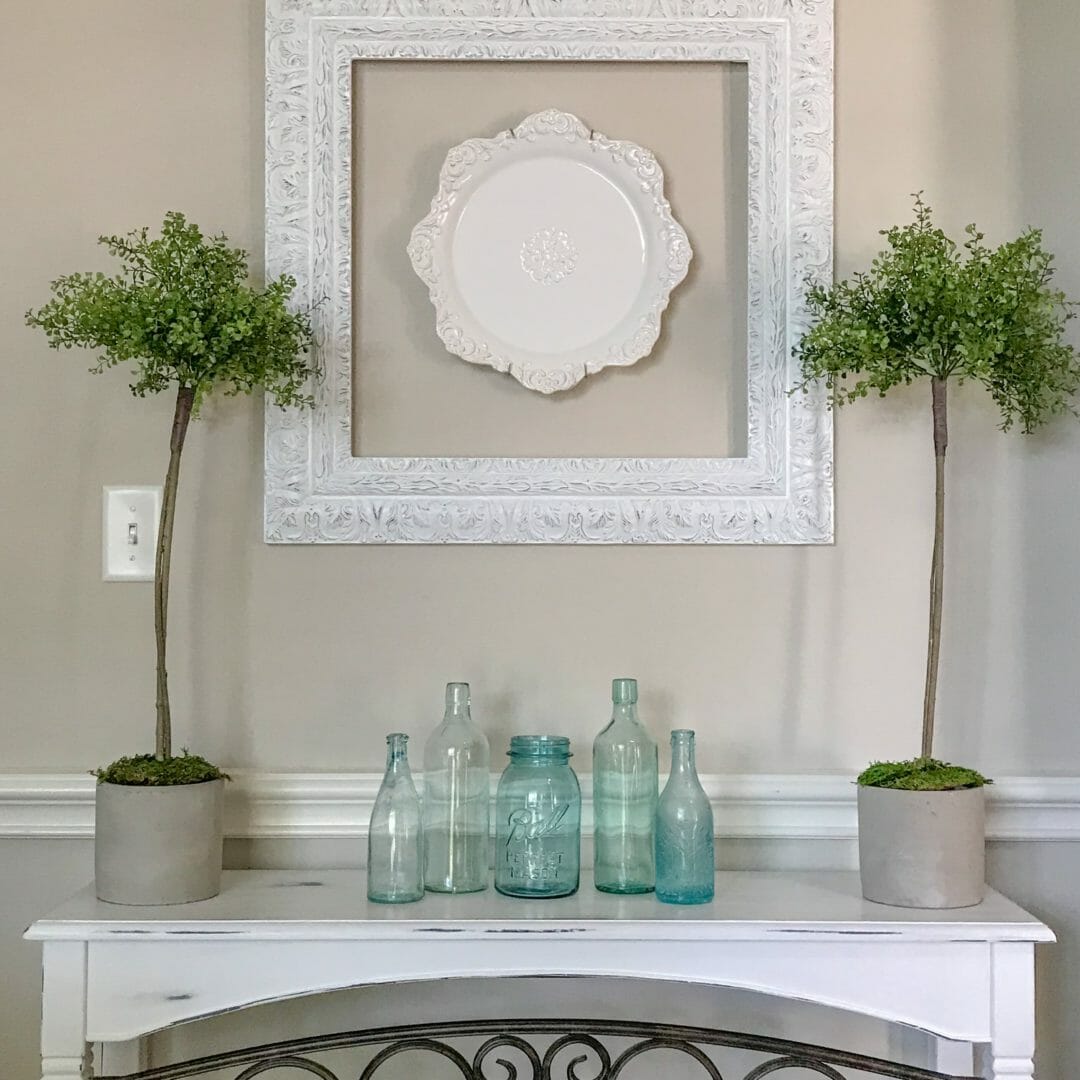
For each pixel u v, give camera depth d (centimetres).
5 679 150
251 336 133
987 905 132
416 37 151
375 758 150
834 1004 126
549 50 152
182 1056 146
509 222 152
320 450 150
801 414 151
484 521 150
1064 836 150
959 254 140
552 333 152
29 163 151
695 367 154
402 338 153
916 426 152
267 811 148
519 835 136
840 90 154
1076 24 153
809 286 151
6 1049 147
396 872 133
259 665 150
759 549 152
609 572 152
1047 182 153
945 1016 126
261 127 153
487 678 151
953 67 154
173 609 150
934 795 130
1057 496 152
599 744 141
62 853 148
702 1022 149
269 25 150
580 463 151
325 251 151
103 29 152
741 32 152
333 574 151
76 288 137
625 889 138
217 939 124
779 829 149
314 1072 140
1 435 150
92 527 151
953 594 152
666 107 154
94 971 124
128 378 151
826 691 152
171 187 152
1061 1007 150
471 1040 150
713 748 151
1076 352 152
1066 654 152
